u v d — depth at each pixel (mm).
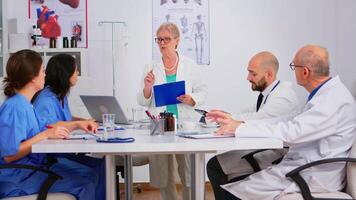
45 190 2051
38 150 1893
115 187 2197
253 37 4684
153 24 4652
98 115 3102
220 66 4695
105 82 4629
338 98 2133
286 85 2945
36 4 4582
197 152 1968
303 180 1992
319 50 2240
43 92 2529
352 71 4445
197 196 2184
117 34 4645
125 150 1876
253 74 2992
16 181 2113
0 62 4348
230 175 2799
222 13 4672
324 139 2148
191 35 4668
